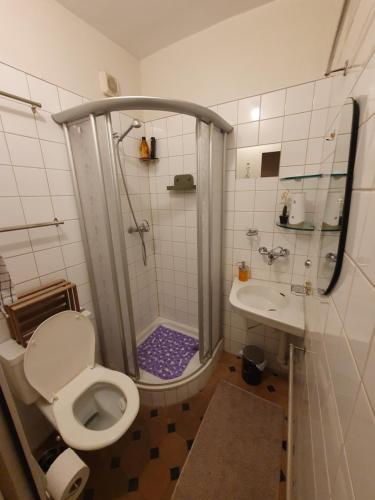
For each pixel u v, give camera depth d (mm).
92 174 1319
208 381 1801
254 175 1558
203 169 1380
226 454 1310
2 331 1166
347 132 578
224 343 2104
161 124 1801
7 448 347
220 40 1454
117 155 1645
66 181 1388
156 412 1569
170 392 1592
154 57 1717
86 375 1358
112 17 1363
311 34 1219
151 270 2193
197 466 1253
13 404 339
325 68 1221
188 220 1921
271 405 1597
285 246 1584
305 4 1198
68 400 1217
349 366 437
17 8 1072
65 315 1299
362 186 458
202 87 1587
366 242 405
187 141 1729
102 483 1192
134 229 1890
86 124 1236
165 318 2367
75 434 1055
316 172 1359
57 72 1266
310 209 1424
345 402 437
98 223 1413
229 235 1772
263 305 1653
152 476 1216
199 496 1131
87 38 1402
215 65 1509
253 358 1717
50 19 1209
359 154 497
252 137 1502
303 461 774
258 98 1427
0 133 1076
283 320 1329
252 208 1627
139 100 1094
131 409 1162
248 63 1408
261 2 1279
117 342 1620
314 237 1385
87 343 1417
